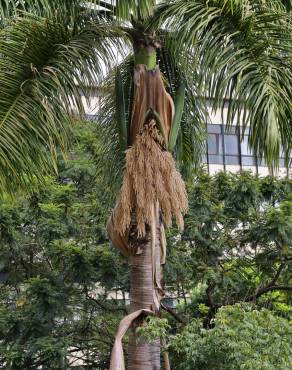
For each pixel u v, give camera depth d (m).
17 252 13.11
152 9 6.75
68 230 12.77
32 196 12.66
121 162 8.76
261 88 6.23
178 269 12.22
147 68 7.30
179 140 9.06
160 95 7.23
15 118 6.42
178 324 12.88
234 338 7.42
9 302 14.20
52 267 13.49
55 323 12.96
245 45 6.59
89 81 6.87
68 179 14.82
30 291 11.91
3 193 6.63
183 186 6.96
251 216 12.97
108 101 9.02
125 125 7.41
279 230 11.95
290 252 12.44
